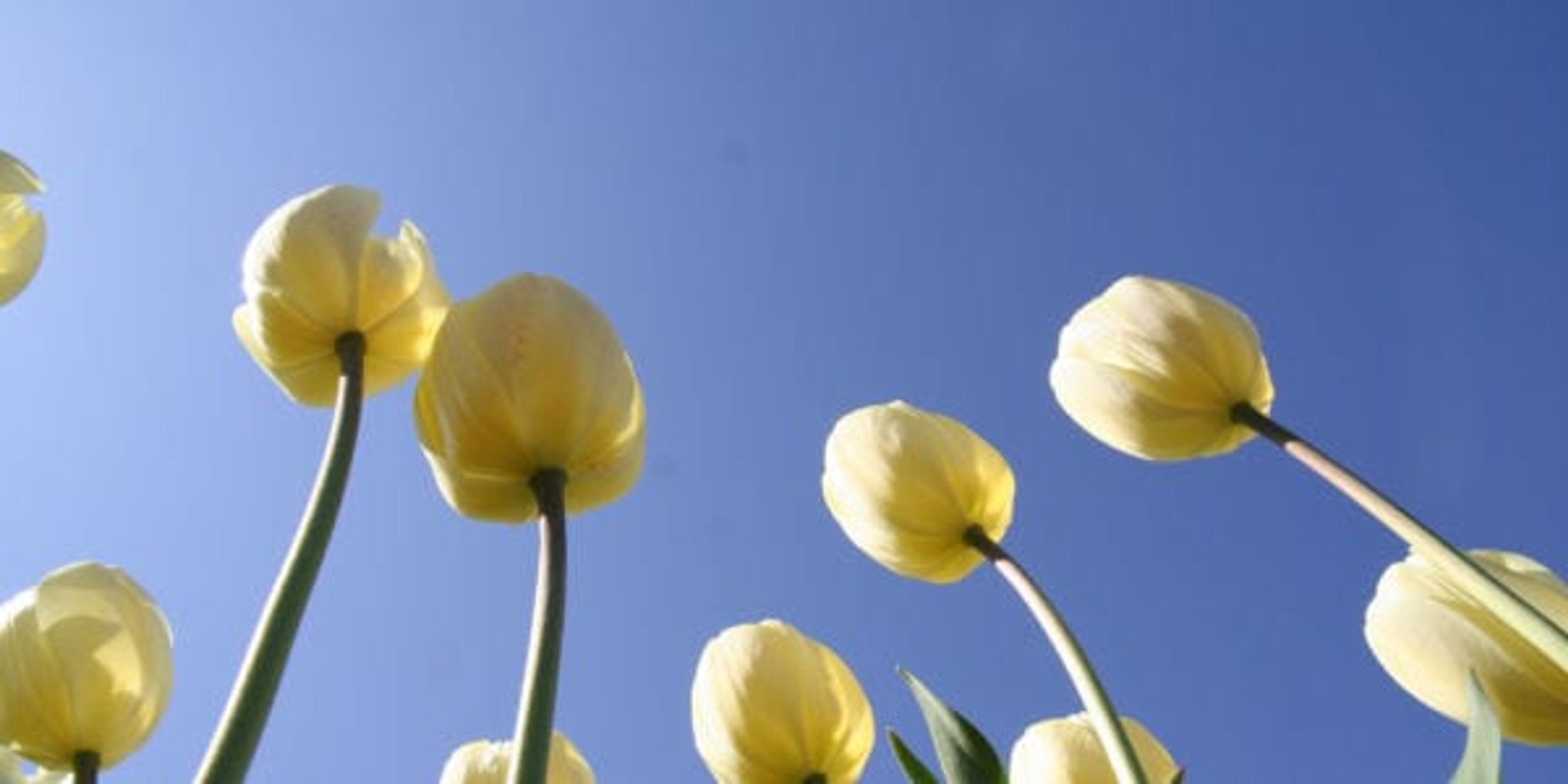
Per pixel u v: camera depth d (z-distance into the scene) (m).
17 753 0.40
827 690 0.55
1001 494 0.60
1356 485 0.49
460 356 0.41
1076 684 0.47
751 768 0.54
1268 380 0.59
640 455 0.43
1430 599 0.47
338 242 0.44
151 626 0.42
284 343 0.44
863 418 0.61
